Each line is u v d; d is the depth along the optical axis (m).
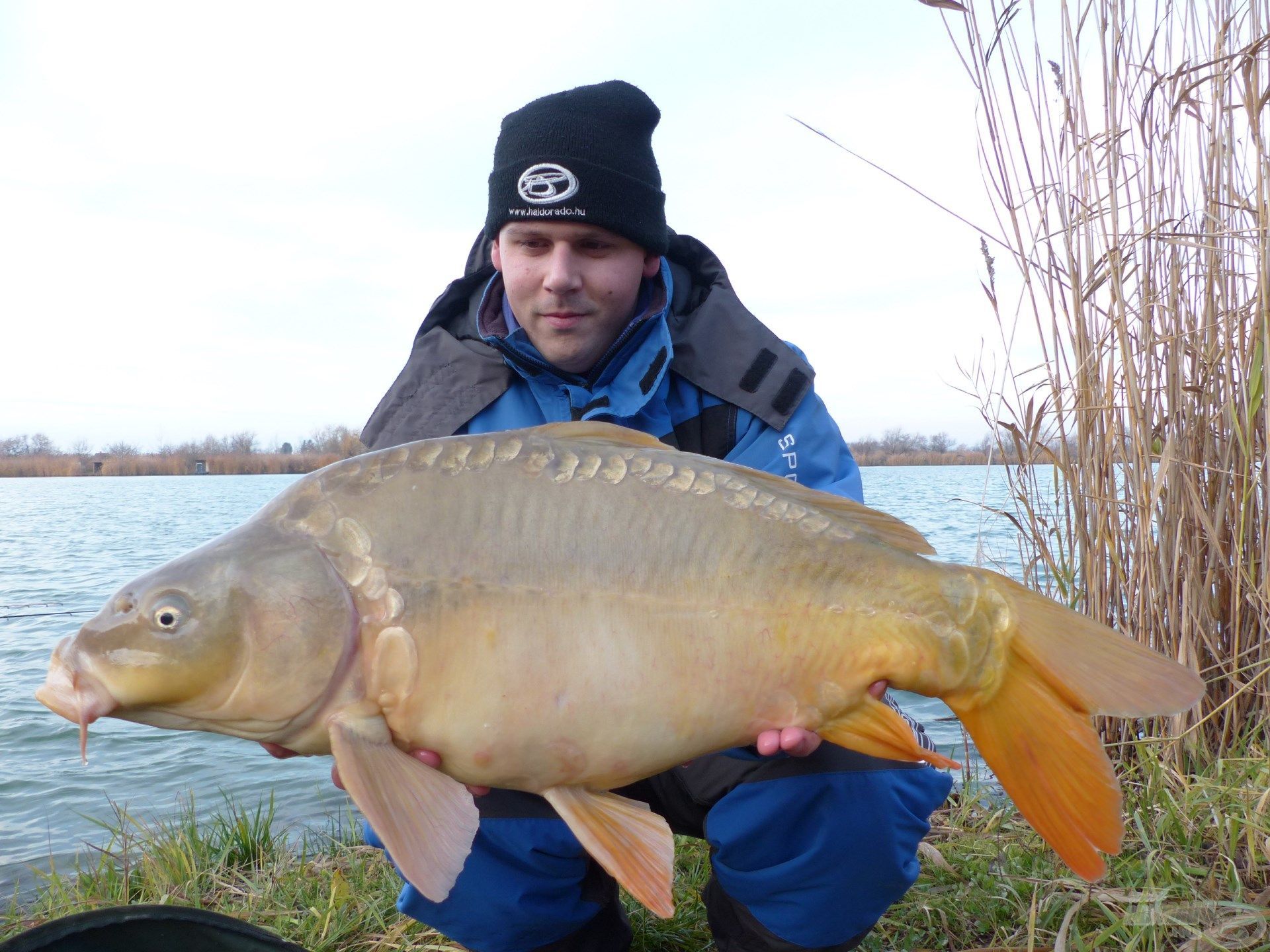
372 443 2.54
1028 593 1.77
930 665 1.74
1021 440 3.38
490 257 2.66
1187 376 3.31
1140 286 3.26
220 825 3.58
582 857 2.23
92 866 3.56
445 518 1.72
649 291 2.59
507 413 2.52
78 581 11.29
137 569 12.30
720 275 2.62
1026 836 2.79
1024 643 1.76
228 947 1.71
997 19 3.23
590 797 1.78
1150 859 2.38
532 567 1.71
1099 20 3.19
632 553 1.74
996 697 1.76
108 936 1.61
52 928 1.55
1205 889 2.35
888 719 1.76
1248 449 2.96
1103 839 1.68
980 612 1.75
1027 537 3.44
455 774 1.75
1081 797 1.71
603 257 2.37
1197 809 2.68
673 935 2.47
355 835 3.49
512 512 1.73
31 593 10.41
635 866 1.71
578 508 1.74
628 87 2.44
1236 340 3.18
